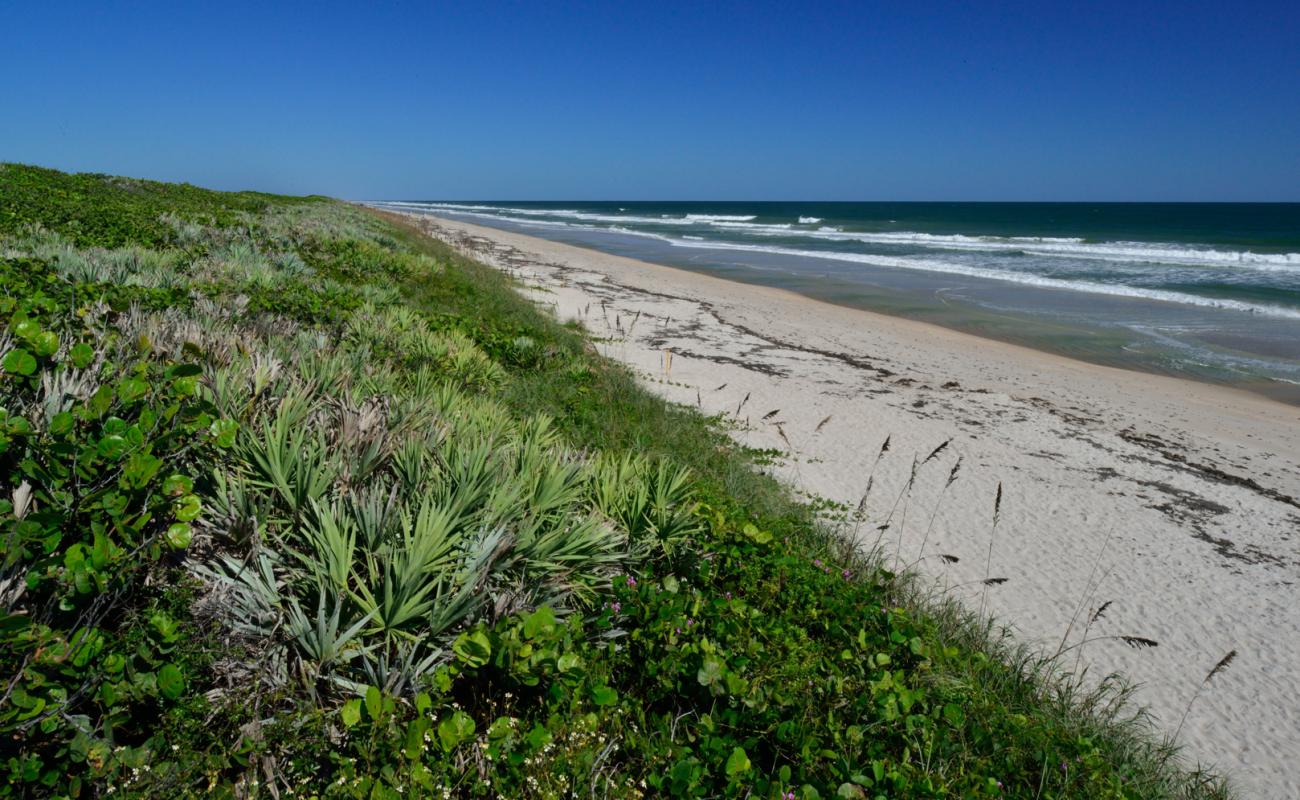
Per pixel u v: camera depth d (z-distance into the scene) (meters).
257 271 10.99
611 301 22.28
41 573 2.57
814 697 3.77
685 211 154.25
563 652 3.34
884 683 3.88
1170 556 7.66
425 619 3.38
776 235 65.31
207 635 2.87
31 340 3.86
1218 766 4.77
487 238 44.53
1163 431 12.03
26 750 2.23
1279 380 15.80
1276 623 6.52
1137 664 5.79
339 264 15.22
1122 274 33.75
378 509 3.67
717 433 10.04
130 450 3.11
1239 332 20.47
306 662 2.99
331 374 5.86
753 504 7.26
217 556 3.37
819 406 12.15
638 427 9.03
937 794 3.14
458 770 2.75
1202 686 5.59
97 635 2.50
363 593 3.32
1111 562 7.43
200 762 2.38
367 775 2.54
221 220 18.19
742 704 3.48
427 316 11.62
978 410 12.57
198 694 2.67
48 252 9.14
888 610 4.94
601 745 3.05
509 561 3.80
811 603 4.86
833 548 6.60
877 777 3.17
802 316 21.89
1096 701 4.90
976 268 36.44
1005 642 5.82
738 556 5.15
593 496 5.19
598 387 10.66
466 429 5.39
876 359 16.31
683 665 3.66
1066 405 13.26
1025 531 8.00
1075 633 6.14
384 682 3.02
